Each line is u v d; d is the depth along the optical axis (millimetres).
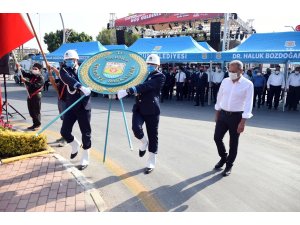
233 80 4473
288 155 5840
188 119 9586
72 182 4137
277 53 11695
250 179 4543
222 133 4758
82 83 4527
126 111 11023
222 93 4672
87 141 4809
